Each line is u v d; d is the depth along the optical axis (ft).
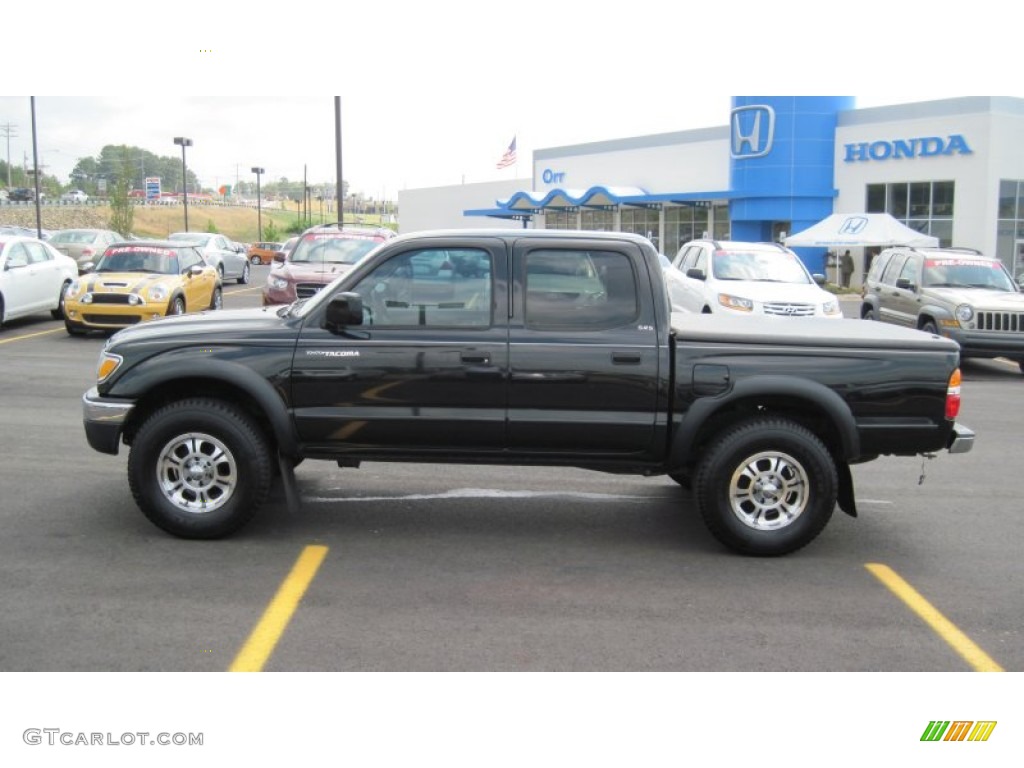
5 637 15.44
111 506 22.52
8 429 30.58
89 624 15.99
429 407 19.83
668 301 20.03
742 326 21.16
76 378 40.65
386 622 16.40
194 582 17.97
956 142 111.34
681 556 20.22
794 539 19.92
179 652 15.08
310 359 19.74
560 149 171.32
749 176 127.54
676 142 146.41
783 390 19.56
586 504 23.91
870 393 19.75
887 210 119.65
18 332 55.83
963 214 112.06
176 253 58.39
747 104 126.72
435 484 25.35
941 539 21.86
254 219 447.83
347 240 55.88
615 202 143.43
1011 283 53.42
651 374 19.67
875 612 17.38
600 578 18.78
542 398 19.75
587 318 19.90
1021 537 22.12
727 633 16.29
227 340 19.86
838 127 124.06
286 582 18.08
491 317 19.85
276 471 24.49
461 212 209.77
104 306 52.65
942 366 19.85
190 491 20.16
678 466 20.08
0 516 21.58
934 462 29.86
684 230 146.30
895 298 56.39
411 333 19.80
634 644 15.76
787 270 51.06
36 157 130.00
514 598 17.62
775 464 19.90
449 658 15.10
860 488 26.45
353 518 22.24
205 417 19.71
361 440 20.04
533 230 20.38
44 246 60.34
